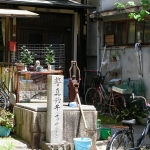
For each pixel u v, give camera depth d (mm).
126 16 12508
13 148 7254
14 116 8477
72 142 7516
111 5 13203
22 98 10930
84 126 7613
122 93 11227
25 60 11461
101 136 8867
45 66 13492
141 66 11828
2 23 12945
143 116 11062
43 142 7230
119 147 6613
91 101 13922
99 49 13742
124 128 6938
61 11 13969
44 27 13852
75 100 7953
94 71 14070
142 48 11852
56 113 7148
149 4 9766
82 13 14227
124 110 11242
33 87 11367
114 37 13133
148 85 11609
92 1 14742
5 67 11547
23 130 7922
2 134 8125
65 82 13570
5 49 12812
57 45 14023
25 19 13500
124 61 12648
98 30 13734
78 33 14312
